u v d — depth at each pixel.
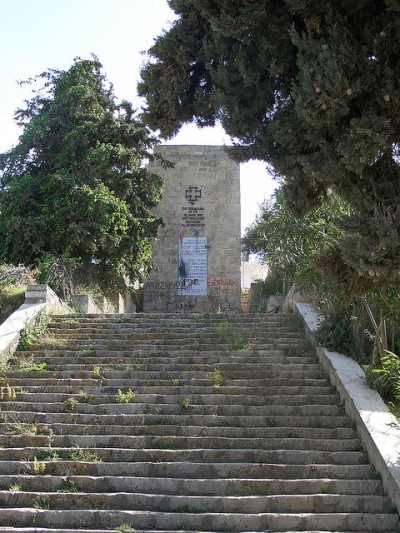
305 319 14.16
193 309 28.75
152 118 10.07
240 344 13.39
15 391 11.62
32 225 21.05
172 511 8.25
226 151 9.35
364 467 8.97
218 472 9.00
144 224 23.39
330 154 7.96
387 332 12.71
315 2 7.93
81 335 14.40
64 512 8.06
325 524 7.98
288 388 11.34
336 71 7.36
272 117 8.98
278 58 8.66
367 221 7.63
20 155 23.12
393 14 7.67
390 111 7.65
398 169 8.36
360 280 8.10
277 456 9.31
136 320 15.34
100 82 25.19
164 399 11.09
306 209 9.07
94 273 22.69
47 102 24.44
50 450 9.46
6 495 8.42
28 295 15.70
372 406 10.08
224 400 11.06
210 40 9.41
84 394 11.24
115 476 8.88
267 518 7.98
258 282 25.64
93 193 21.22
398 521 7.96
